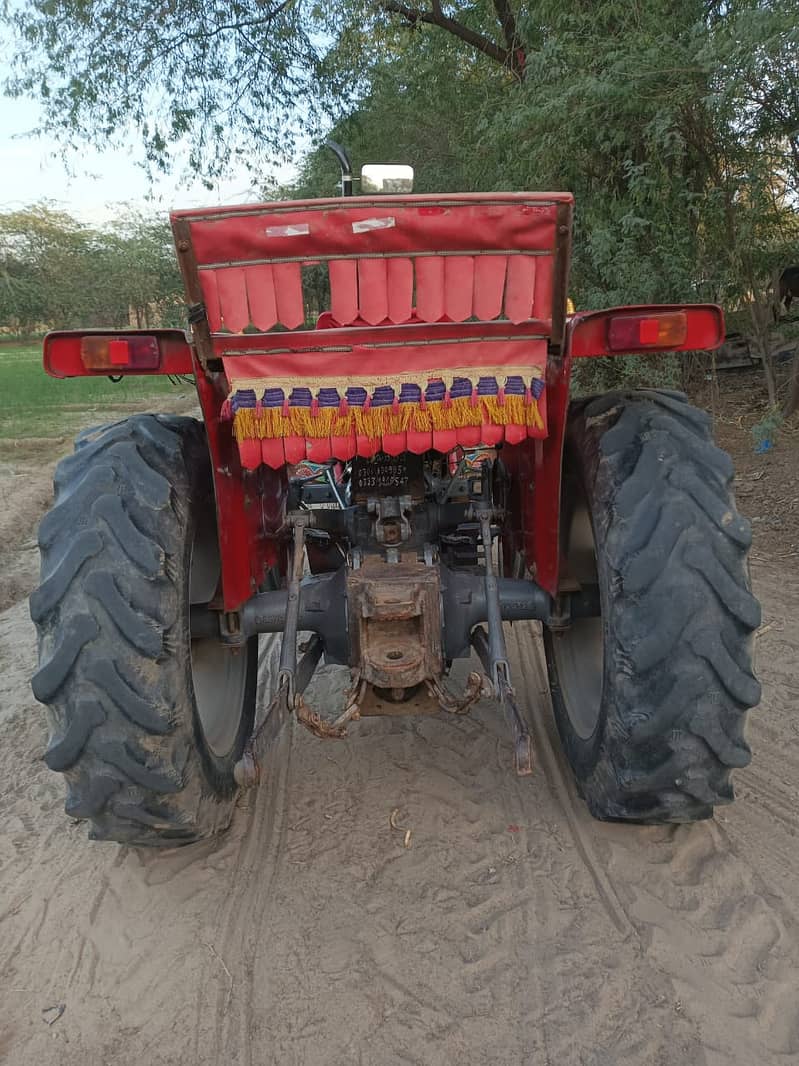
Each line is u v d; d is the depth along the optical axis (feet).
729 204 24.72
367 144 43.21
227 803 9.86
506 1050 7.18
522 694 13.56
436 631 9.37
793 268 27.22
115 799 8.13
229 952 8.42
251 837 10.22
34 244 143.33
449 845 9.88
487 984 7.86
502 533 12.62
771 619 16.01
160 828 8.48
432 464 12.37
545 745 12.01
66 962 8.45
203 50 35.76
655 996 7.64
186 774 8.30
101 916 9.05
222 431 8.80
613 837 9.84
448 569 10.62
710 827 9.89
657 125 21.83
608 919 8.58
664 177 23.32
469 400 7.97
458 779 11.28
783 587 17.61
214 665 11.22
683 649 7.89
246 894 9.24
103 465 8.39
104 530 8.02
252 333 7.72
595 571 10.55
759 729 12.11
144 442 8.71
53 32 34.63
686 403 9.25
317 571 13.48
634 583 7.95
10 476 34.55
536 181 26.12
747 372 35.73
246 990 7.95
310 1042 7.37
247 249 7.37
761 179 23.68
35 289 142.51
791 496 22.99
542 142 24.39
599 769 8.95
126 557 7.95
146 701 7.87
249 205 7.19
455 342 7.90
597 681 10.71
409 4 34.58
